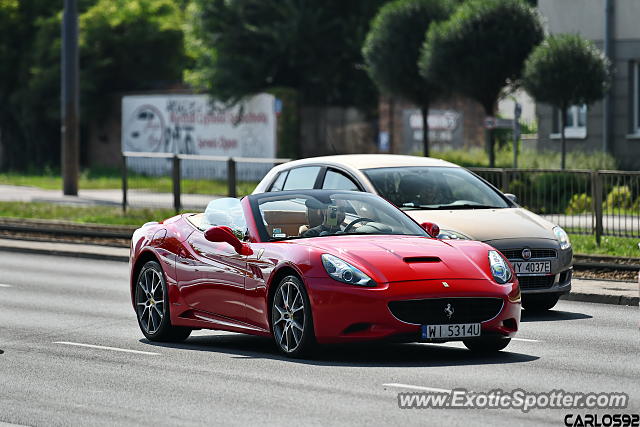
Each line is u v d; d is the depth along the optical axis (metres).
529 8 71.69
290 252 23.27
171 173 59.81
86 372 21.98
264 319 23.75
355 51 99.38
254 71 100.19
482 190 33.19
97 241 53.38
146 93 109.75
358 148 103.62
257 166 56.44
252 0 100.38
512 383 20.28
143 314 26.94
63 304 33.41
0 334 27.44
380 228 24.98
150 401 18.98
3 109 120.25
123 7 118.38
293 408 18.19
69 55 76.31
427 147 81.69
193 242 25.83
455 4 80.25
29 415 18.02
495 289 22.66
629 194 41.69
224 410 18.14
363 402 18.61
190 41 103.75
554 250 30.50
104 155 117.38
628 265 38.09
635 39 71.19
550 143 74.94
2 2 117.94
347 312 22.12
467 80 71.25
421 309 22.17
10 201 73.81
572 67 64.31
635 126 71.69
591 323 28.95
